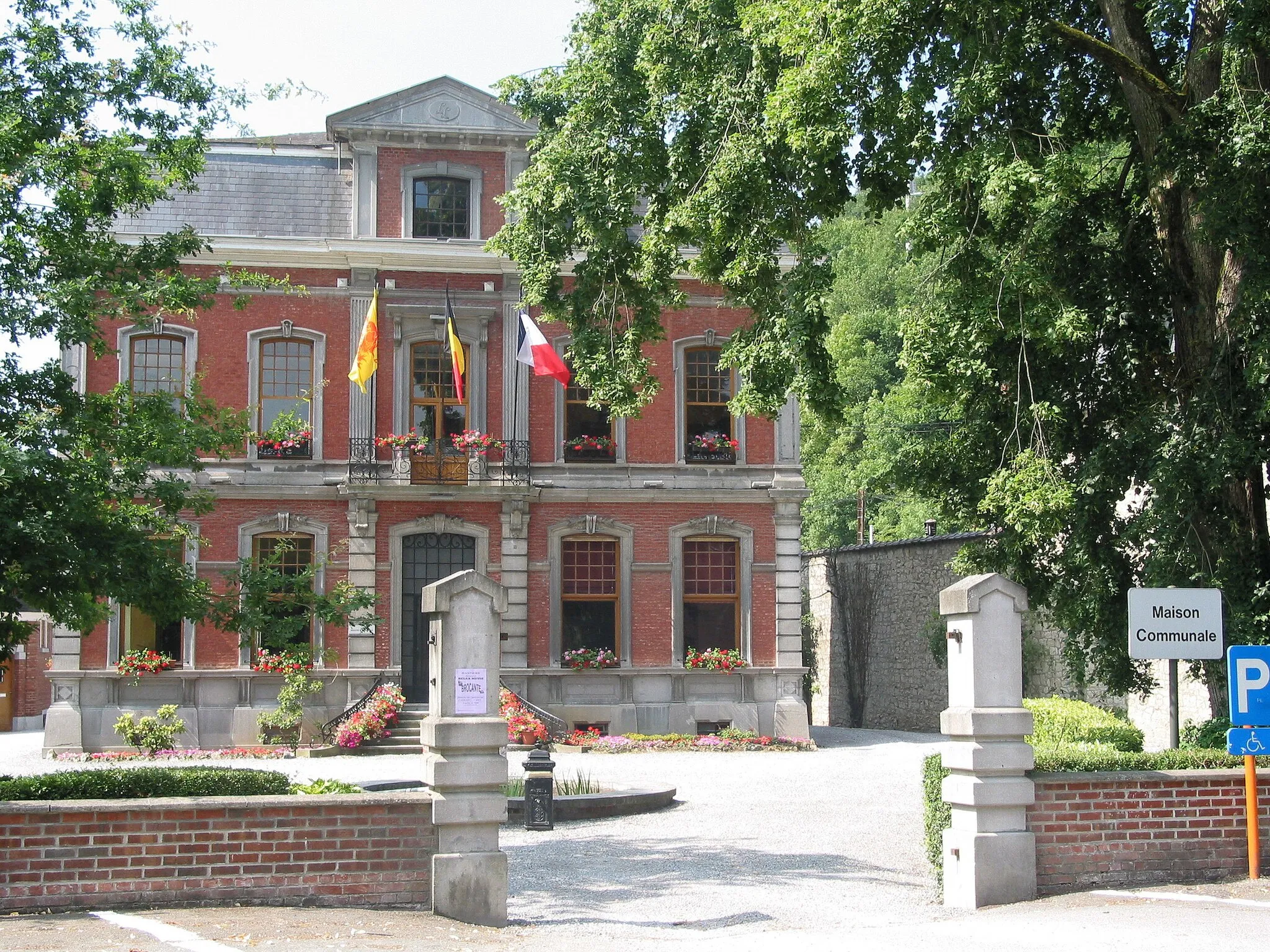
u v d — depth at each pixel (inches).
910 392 845.2
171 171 591.2
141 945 320.5
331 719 1100.5
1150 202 573.3
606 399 640.4
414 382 1159.0
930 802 485.7
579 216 632.4
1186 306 572.7
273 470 1124.5
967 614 429.7
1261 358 482.0
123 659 1074.1
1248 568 520.4
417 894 396.8
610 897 459.2
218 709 1091.3
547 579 1153.4
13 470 457.1
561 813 673.6
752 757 1021.2
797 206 589.0
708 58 610.9
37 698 1582.2
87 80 559.8
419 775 848.9
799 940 366.9
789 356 563.2
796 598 1175.0
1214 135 508.1
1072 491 524.7
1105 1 571.2
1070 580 587.5
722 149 583.5
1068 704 764.0
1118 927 365.7
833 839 605.0
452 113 1167.6
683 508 1174.3
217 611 549.3
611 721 1141.7
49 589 493.0
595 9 676.1
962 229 541.3
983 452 600.7
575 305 652.7
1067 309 516.1
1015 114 558.9
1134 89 564.4
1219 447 505.0
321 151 1202.0
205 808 380.8
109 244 560.4
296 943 331.9
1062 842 427.2
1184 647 438.6
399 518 1134.4
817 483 2066.9
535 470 1162.0
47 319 508.7
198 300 569.6
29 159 525.0
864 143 579.8
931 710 1326.3
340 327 1146.7
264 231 1160.2
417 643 1137.4
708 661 1149.7
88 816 371.6
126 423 545.6
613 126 641.0
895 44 535.8
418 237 1157.7
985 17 521.0
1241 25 487.2
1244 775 442.3
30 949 312.8
